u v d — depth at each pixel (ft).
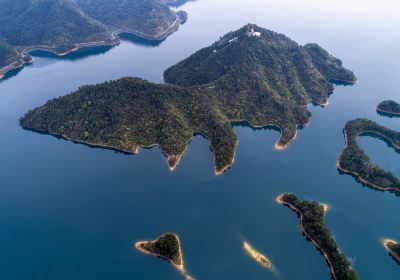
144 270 637.30
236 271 636.89
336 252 646.74
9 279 631.15
